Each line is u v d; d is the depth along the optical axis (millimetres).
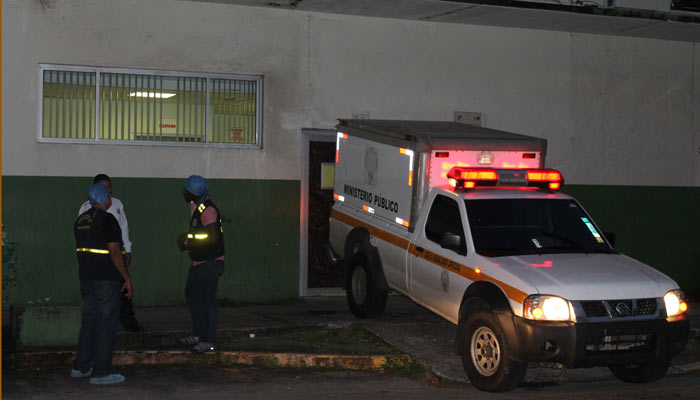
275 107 12273
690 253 14492
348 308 11953
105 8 11461
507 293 7641
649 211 14258
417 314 11508
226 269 12133
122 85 11656
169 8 11727
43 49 11227
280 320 10734
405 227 9859
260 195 12250
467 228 8555
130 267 11672
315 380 8336
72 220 11398
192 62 11867
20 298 11227
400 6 11828
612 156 14039
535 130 13609
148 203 11742
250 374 8508
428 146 9492
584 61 13828
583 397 7738
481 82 13281
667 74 14297
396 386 8148
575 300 7418
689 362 9328
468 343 8031
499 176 9148
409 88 12914
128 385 7879
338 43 12531
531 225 8805
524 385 8242
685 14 12695
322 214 12844
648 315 7617
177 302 11898
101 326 7871
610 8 12211
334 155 12836
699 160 14484
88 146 11461
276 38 12227
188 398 7453
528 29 13484
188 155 11906
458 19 12680
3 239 11133
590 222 9031
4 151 11133
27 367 8586
